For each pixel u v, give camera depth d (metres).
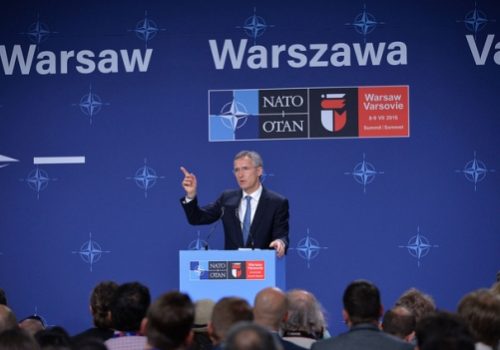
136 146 13.02
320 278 12.78
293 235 12.83
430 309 7.83
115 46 13.10
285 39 12.95
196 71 13.02
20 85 13.16
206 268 8.88
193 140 12.98
